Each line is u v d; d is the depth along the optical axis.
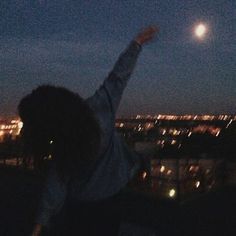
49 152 2.64
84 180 2.73
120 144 2.85
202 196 10.24
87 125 2.60
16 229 7.70
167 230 7.59
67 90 2.65
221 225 7.95
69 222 2.88
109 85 2.87
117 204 2.86
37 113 2.58
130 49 2.95
